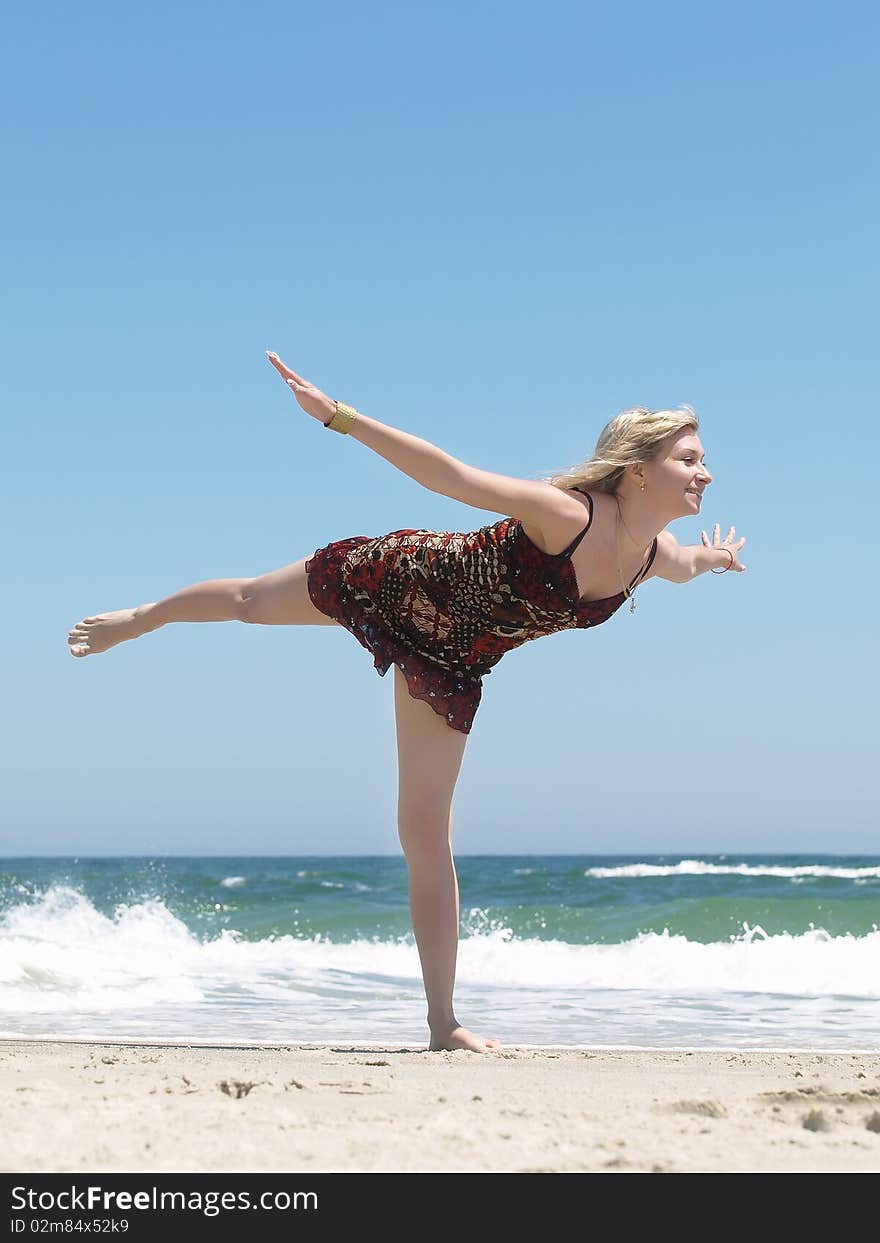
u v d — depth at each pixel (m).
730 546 4.70
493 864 70.06
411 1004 7.52
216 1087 3.21
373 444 3.83
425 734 4.32
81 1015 6.72
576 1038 6.05
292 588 4.39
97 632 4.66
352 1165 2.39
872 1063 4.47
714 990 8.63
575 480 4.02
